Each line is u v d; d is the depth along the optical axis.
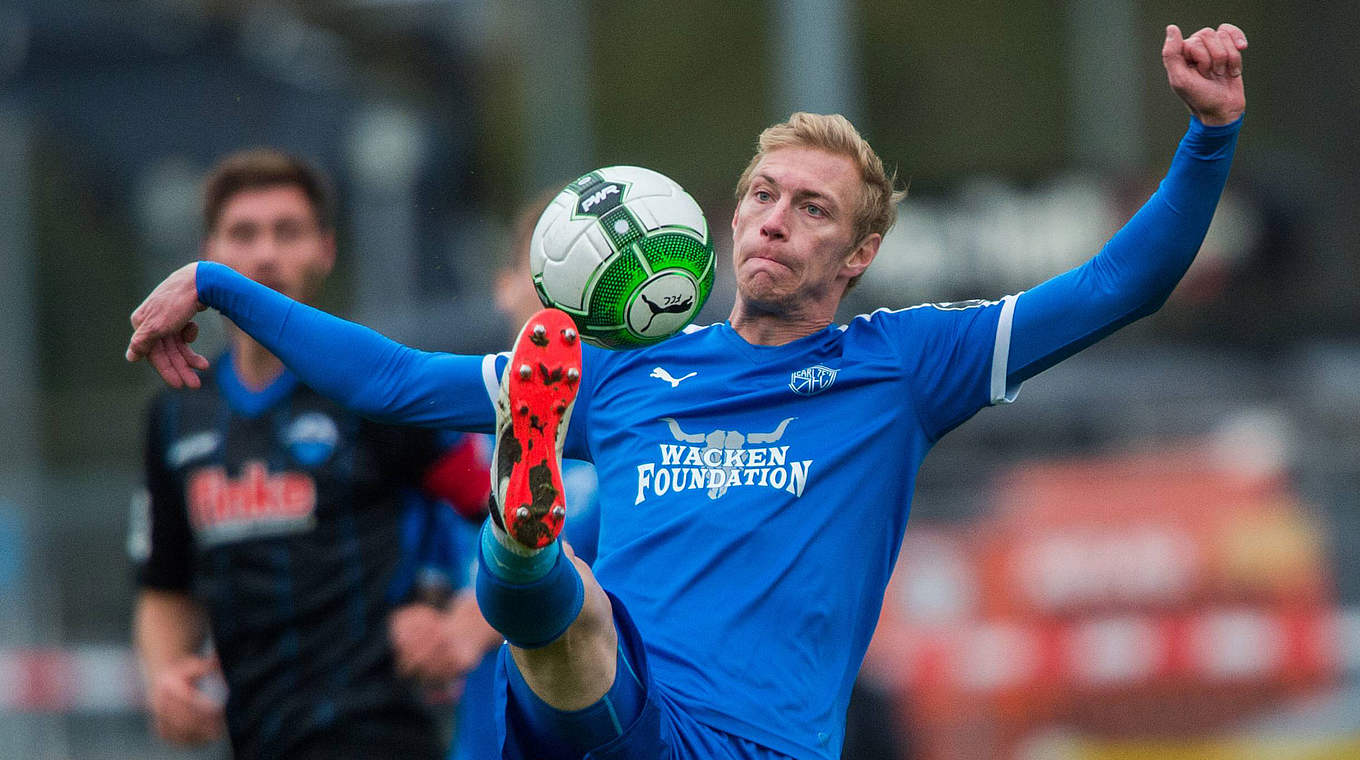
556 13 81.88
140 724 36.88
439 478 19.44
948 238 42.97
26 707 36.97
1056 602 32.47
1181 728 31.66
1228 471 33.31
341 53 44.84
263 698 19.22
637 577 14.91
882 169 15.87
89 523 39.22
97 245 81.88
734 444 15.09
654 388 15.52
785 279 15.18
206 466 19.56
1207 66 14.66
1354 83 110.25
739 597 14.62
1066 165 46.03
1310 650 31.56
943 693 31.98
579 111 81.88
